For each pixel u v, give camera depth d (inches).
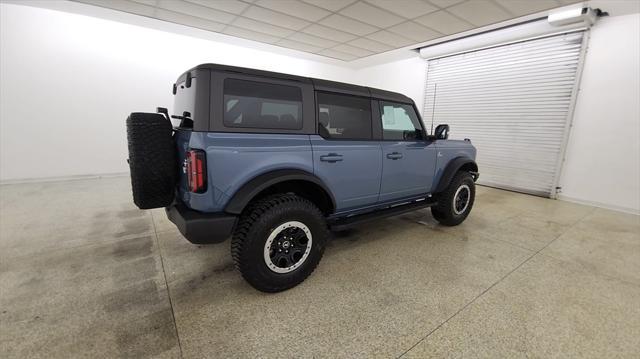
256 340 59.9
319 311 69.9
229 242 109.6
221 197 67.5
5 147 189.6
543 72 193.9
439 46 242.5
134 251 100.9
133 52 220.2
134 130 68.9
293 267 77.7
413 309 71.3
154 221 131.4
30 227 120.6
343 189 90.6
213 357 55.2
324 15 182.7
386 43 241.9
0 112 185.8
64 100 202.8
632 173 164.1
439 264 95.5
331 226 93.1
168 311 68.8
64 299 72.5
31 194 170.9
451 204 127.1
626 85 162.9
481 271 91.4
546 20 179.3
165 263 92.8
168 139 73.8
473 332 63.3
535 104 199.8
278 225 73.6
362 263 95.6
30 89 191.9
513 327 65.2
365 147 94.2
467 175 131.6
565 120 186.4
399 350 57.9
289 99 78.9
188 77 72.5
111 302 71.8
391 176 103.7
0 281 80.2
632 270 94.0
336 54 282.5
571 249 110.2
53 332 60.7
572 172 186.9
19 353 54.7
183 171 73.6
